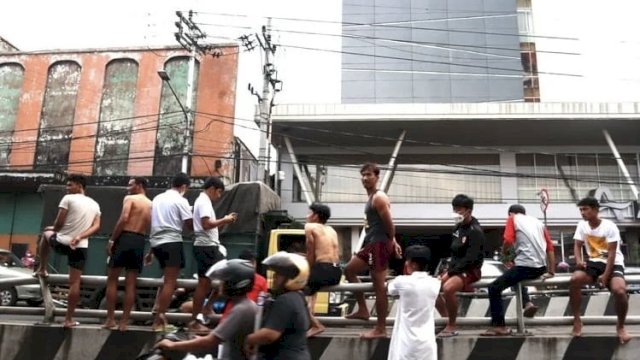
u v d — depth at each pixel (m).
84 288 9.68
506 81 35.41
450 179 27.95
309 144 28.44
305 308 3.80
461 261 6.16
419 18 37.09
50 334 6.26
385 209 5.93
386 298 5.95
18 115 26.53
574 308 6.13
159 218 6.33
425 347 4.96
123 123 25.84
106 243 10.34
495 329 6.14
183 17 21.92
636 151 27.56
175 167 24.92
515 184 27.62
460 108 25.97
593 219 6.20
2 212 23.39
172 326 6.60
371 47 36.75
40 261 6.62
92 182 22.52
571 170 27.78
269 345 3.67
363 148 28.48
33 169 24.91
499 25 36.53
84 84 26.44
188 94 22.88
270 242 10.47
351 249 26.84
